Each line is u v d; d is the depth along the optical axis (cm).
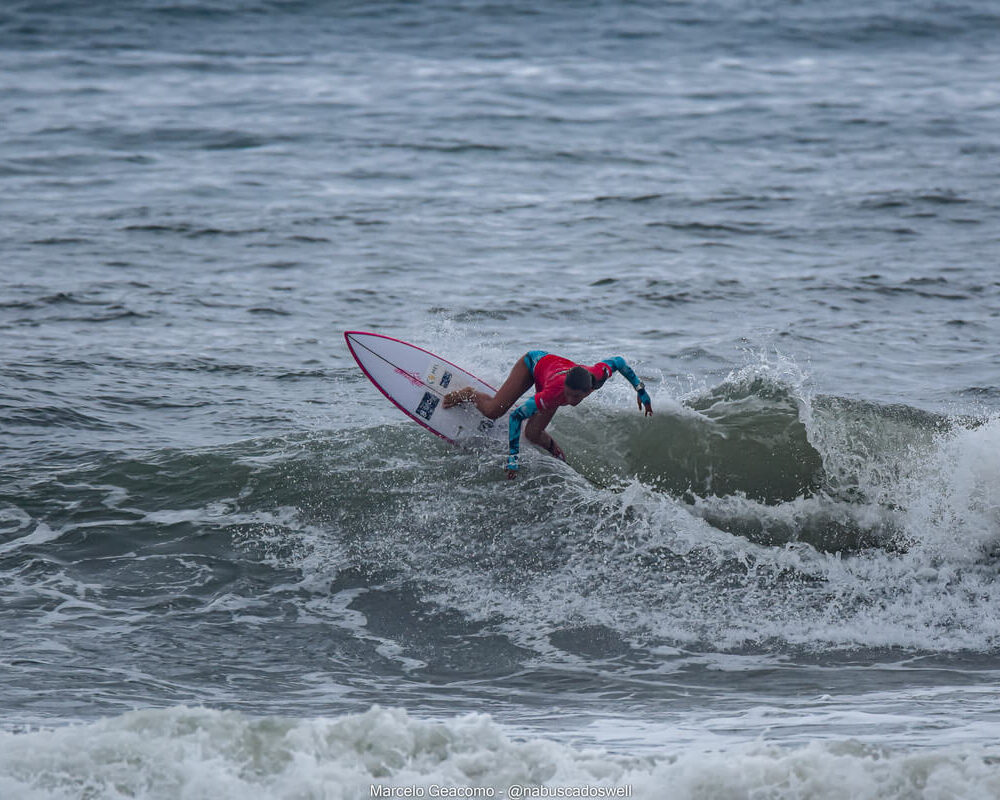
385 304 5119
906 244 6231
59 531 2884
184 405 3819
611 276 5638
